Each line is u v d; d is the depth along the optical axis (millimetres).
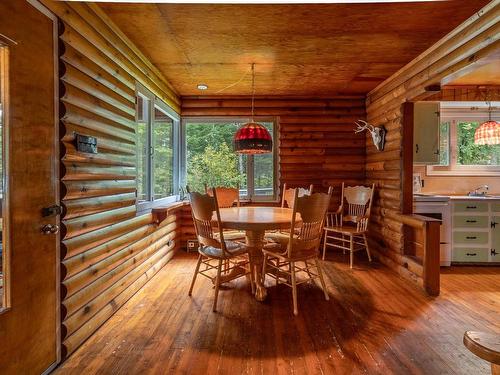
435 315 2713
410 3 2379
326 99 5137
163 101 4223
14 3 1612
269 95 5141
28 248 1729
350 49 3293
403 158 3834
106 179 2625
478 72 3852
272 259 3635
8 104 1587
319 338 2332
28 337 1729
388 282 3555
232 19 2652
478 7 2422
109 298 2666
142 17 2625
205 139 5234
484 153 5098
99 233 2473
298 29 2830
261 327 2500
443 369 1958
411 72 3609
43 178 1848
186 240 5148
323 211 2889
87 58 2311
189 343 2258
